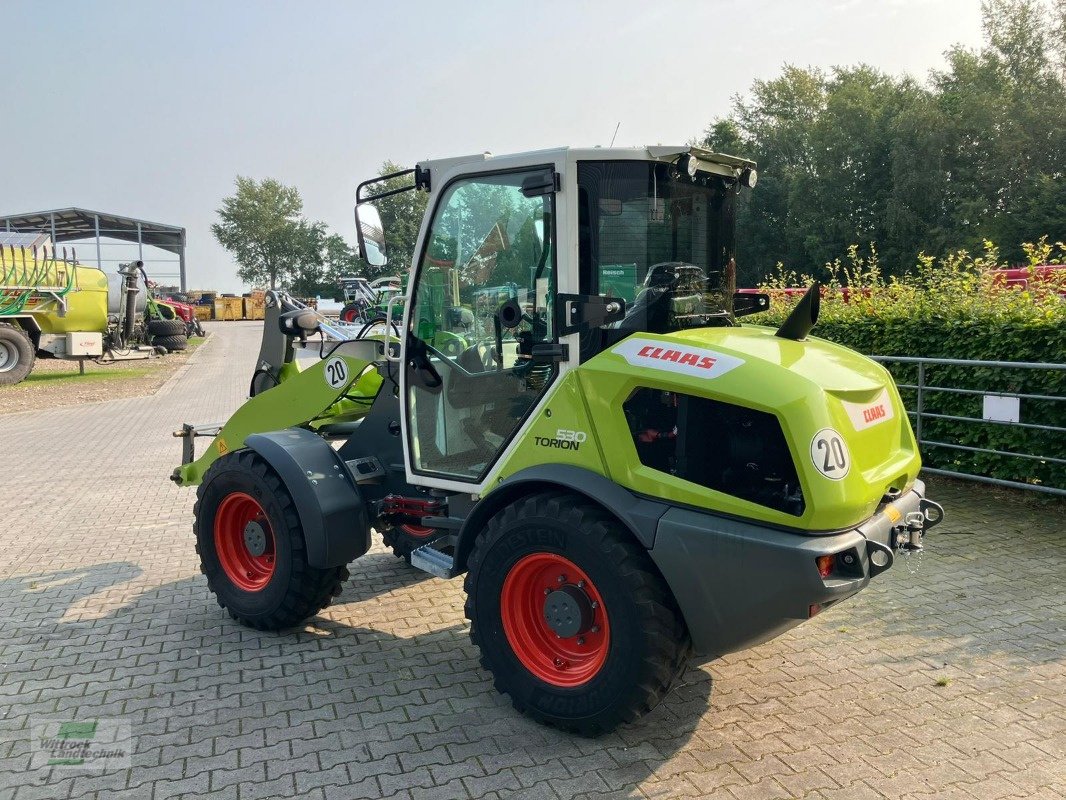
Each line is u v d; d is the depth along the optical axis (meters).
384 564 5.79
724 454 3.15
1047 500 6.77
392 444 4.71
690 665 4.04
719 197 3.95
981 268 8.08
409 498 4.48
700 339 3.30
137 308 22.86
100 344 19.70
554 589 3.40
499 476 3.65
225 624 4.73
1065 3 45.62
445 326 3.97
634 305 3.53
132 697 3.84
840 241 44.12
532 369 3.63
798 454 2.94
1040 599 4.82
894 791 3.01
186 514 7.38
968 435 7.23
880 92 47.34
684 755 3.27
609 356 3.32
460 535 3.68
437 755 3.30
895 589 5.00
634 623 3.10
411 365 4.12
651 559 3.17
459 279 3.87
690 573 3.04
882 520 3.35
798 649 4.23
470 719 3.59
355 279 25.86
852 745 3.33
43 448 10.81
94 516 7.32
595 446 3.29
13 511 7.52
